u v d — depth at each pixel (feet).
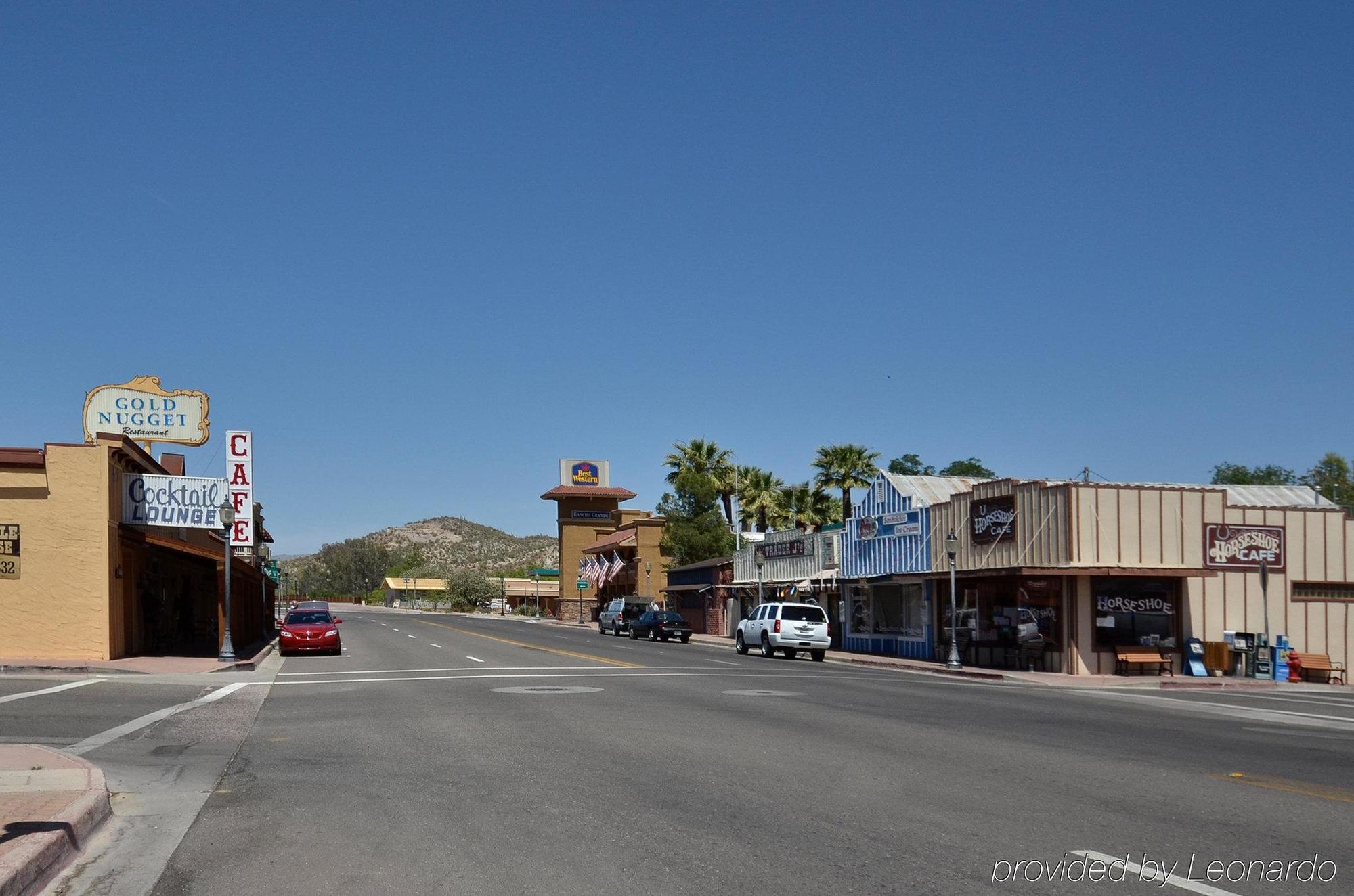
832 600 147.74
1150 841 26.63
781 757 39.88
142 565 108.37
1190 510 101.09
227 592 94.79
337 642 116.26
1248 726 54.85
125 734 46.62
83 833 26.94
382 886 22.49
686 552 231.30
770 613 124.47
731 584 186.50
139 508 96.17
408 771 36.68
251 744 44.01
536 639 161.79
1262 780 35.73
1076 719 55.36
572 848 25.58
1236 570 101.76
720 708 57.82
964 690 77.36
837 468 208.13
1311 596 103.96
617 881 22.75
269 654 115.75
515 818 28.86
